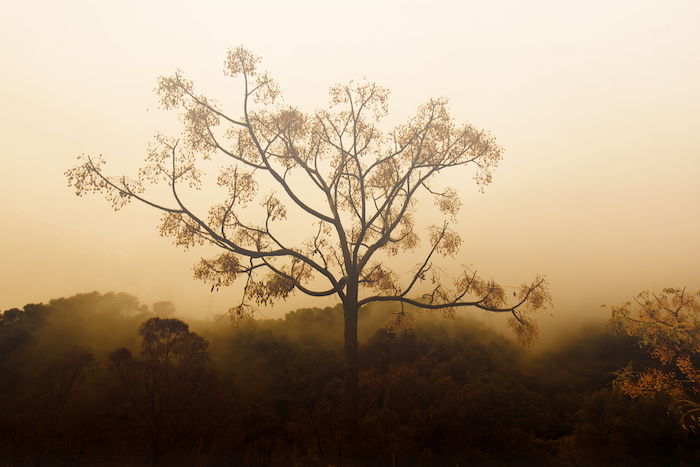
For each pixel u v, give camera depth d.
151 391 27.19
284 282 18.23
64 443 23.81
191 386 27.77
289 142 20.55
